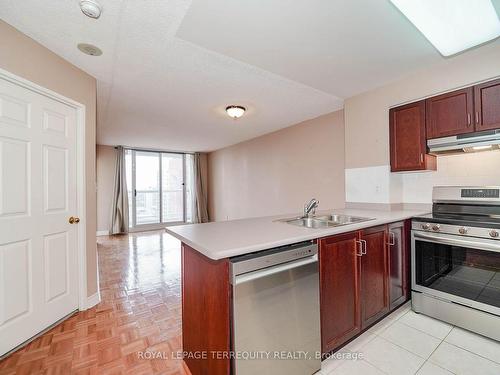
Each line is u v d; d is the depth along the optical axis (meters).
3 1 1.44
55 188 2.01
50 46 1.90
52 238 1.98
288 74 2.40
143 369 1.51
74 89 2.18
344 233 1.61
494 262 1.71
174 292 2.66
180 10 1.53
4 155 1.65
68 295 2.12
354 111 2.93
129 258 3.96
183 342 1.55
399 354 1.60
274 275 1.23
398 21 1.65
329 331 1.51
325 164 3.78
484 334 1.75
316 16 1.59
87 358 1.61
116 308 2.29
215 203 7.09
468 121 2.04
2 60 1.61
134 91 2.78
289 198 4.47
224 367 1.12
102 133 4.78
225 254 1.08
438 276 2.00
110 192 6.12
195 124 4.20
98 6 1.48
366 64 2.22
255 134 5.04
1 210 1.63
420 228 2.11
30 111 1.81
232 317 1.10
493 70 1.92
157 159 6.90
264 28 1.71
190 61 2.15
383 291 1.92
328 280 1.50
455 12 1.43
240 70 2.32
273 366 1.23
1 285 1.62
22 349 1.69
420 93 2.34
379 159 2.66
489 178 2.17
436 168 2.49
